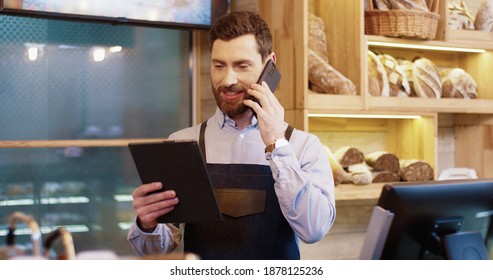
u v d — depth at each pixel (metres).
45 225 2.90
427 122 3.21
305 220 1.76
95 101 3.05
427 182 1.42
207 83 3.23
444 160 3.67
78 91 3.01
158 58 3.20
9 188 2.83
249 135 1.95
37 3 2.69
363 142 3.37
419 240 1.43
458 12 3.42
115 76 3.10
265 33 1.88
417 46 3.20
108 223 3.04
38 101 2.92
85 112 3.02
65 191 2.95
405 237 1.41
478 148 3.55
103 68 3.07
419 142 3.26
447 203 1.44
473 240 1.47
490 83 3.48
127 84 3.12
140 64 3.15
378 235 1.38
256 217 1.87
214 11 3.09
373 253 1.40
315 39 3.04
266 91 1.80
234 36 1.83
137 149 1.64
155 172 1.65
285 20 2.88
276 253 1.88
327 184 1.91
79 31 3.01
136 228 1.80
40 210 2.90
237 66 1.84
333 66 3.10
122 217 3.08
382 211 1.38
